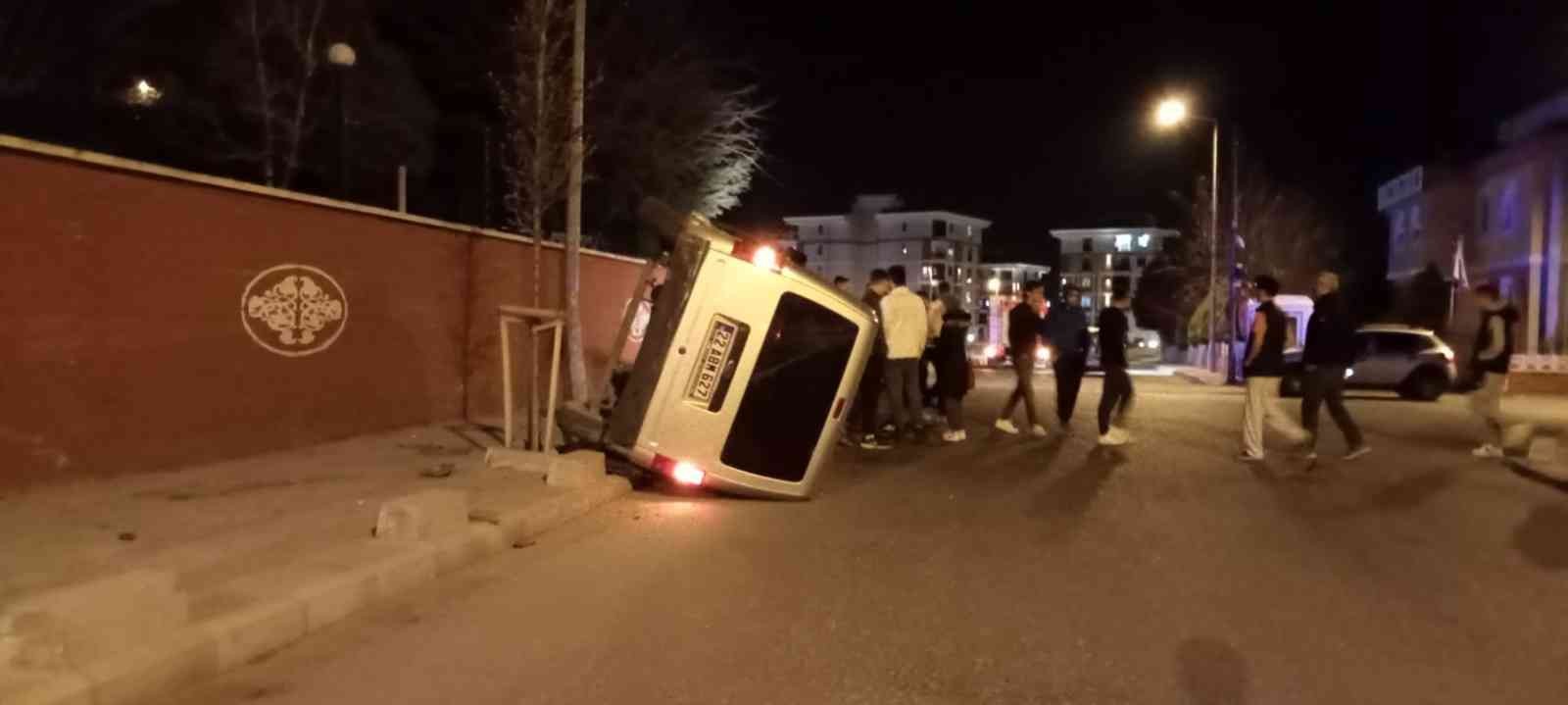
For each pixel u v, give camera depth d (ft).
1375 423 62.95
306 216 39.63
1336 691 19.51
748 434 35.70
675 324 35.45
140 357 32.91
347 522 28.78
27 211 29.40
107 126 76.89
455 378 49.83
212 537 26.63
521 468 37.06
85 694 17.34
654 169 108.47
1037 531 32.07
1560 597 25.54
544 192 54.80
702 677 19.95
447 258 48.91
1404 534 31.99
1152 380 109.70
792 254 39.52
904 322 48.73
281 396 38.75
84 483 31.37
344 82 69.82
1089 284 341.82
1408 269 150.30
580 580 26.37
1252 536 31.58
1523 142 114.01
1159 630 22.80
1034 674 20.25
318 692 19.06
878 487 39.24
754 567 27.76
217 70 77.77
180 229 34.17
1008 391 84.89
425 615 23.52
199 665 19.47
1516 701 19.13
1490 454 47.55
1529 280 111.45
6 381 29.17
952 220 318.65
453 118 98.78
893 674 20.18
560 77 54.90
